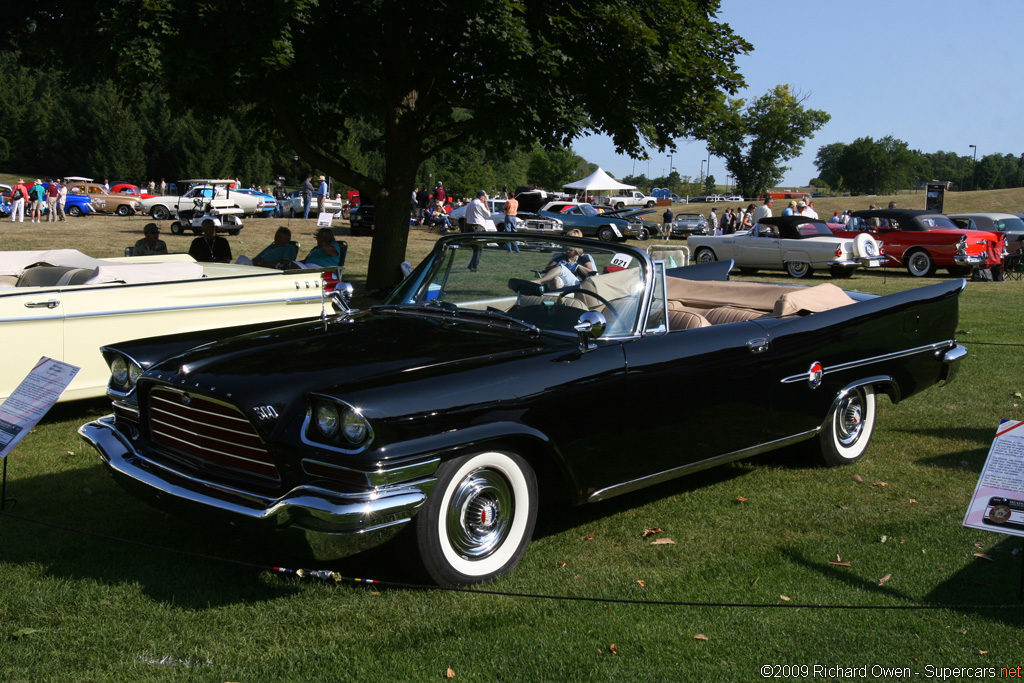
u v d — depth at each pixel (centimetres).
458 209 3031
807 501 448
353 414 292
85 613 305
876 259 1764
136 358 384
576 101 1195
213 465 333
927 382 543
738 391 424
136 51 859
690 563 363
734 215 2953
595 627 298
